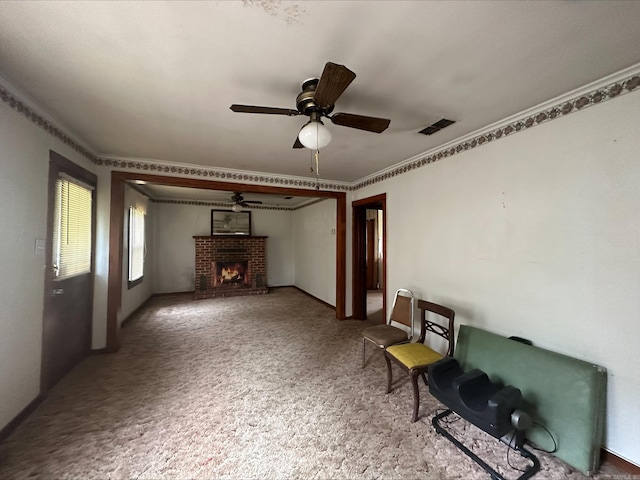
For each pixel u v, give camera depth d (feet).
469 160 8.46
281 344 11.38
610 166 5.45
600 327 5.57
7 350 5.84
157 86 5.85
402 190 11.44
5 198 5.74
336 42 4.51
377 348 11.00
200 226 22.06
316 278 20.20
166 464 5.17
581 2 3.69
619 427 5.23
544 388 5.68
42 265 7.09
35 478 4.84
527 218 6.90
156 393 7.60
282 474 4.97
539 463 5.29
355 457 5.39
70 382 8.16
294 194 14.28
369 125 5.91
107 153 10.39
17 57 4.89
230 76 5.49
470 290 8.45
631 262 5.18
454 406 5.55
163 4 3.75
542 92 6.03
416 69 5.23
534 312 6.73
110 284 10.53
